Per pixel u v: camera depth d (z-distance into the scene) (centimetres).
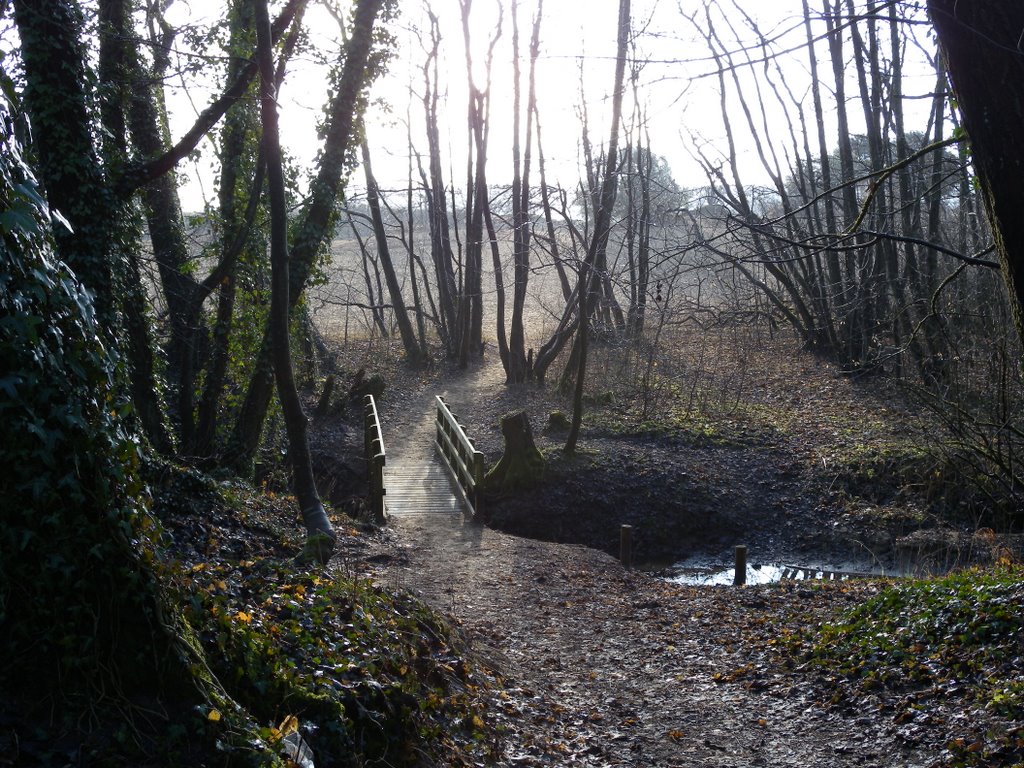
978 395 1678
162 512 1028
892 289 2191
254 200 1545
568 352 3344
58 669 385
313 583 768
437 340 3844
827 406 2494
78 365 407
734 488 2017
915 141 3016
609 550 1888
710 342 3325
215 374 1675
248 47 1513
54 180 1191
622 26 2169
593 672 959
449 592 1202
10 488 384
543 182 2816
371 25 1581
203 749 396
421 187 3453
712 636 1107
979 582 936
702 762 704
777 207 3366
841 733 742
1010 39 533
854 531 1831
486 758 641
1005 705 692
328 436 2316
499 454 2262
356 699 547
